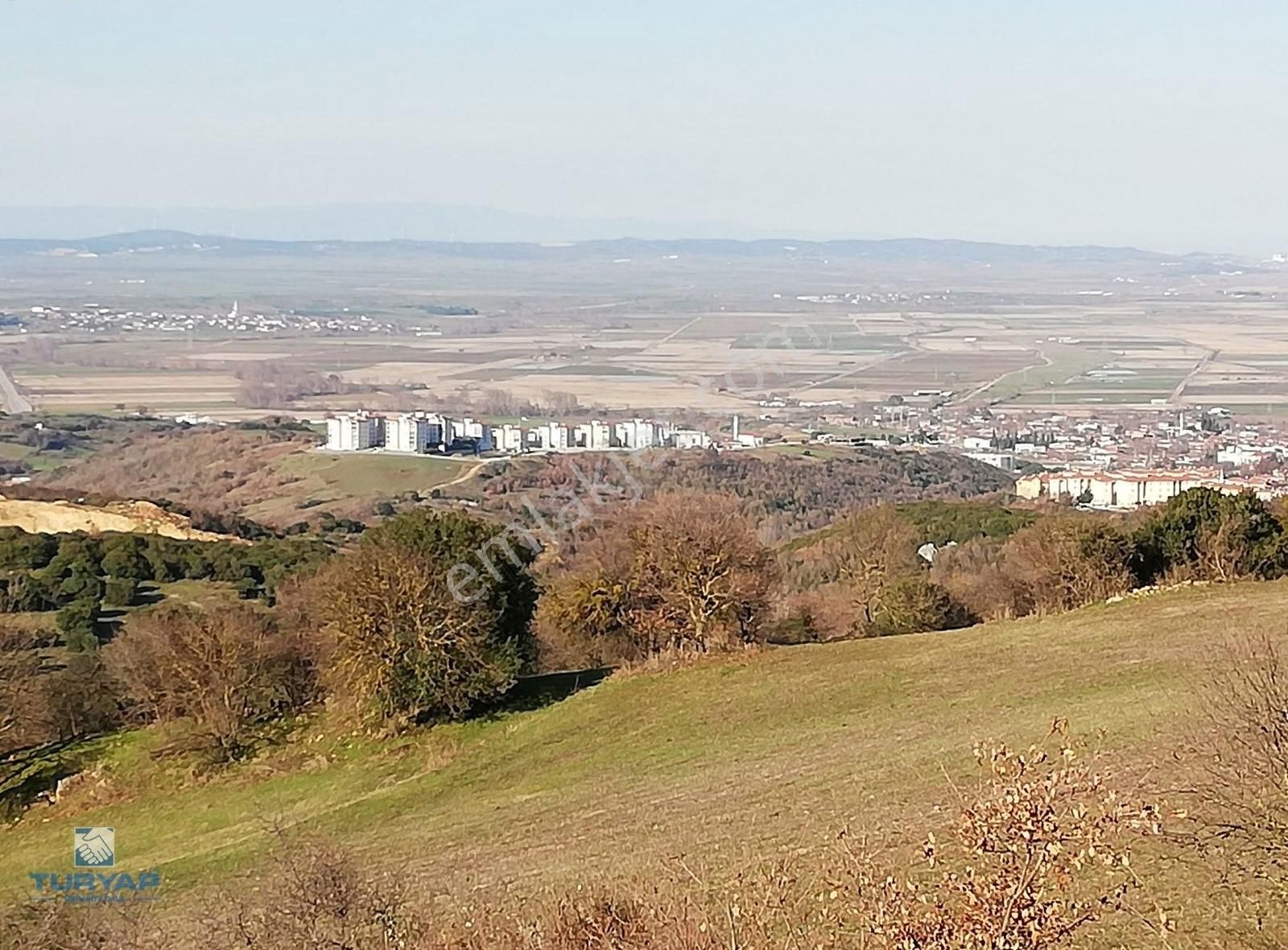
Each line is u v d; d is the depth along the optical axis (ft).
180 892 65.05
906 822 53.01
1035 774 24.49
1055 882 23.68
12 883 76.33
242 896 50.57
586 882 48.73
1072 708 75.66
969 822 24.07
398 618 94.43
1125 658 89.04
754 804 65.51
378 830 76.38
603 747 87.86
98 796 91.30
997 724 75.41
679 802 70.03
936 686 90.38
